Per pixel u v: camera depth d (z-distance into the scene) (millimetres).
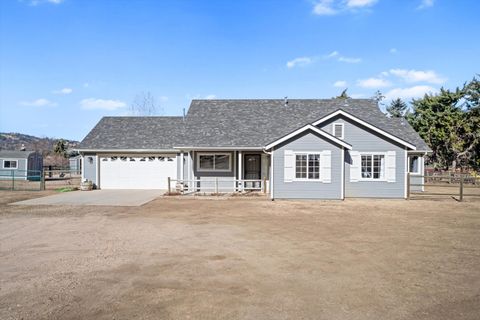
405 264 7980
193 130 24891
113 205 17562
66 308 5645
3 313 5465
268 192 22766
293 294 6234
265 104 27516
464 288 6539
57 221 13328
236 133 24359
